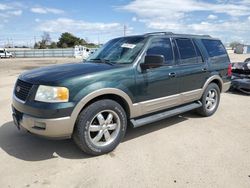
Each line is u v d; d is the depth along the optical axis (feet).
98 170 11.44
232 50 247.29
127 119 14.19
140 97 14.07
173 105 16.30
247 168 11.56
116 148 13.70
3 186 10.25
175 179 10.69
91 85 12.01
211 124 17.74
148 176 10.92
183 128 16.88
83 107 12.17
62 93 11.34
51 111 11.19
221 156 12.73
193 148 13.70
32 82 11.98
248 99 26.08
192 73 17.08
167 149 13.58
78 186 10.25
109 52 15.75
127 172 11.25
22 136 15.33
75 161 12.28
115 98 13.67
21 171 11.38
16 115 12.82
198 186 10.21
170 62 15.79
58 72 12.57
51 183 10.46
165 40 15.83
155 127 17.06
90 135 12.59
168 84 15.51
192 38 17.94
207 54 18.71
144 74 14.07
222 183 10.39
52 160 12.39
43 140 14.73
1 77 48.39
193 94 17.58
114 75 12.84
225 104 23.75
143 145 14.12
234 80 28.58
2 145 14.06
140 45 14.66
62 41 312.29
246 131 16.35
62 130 11.48
